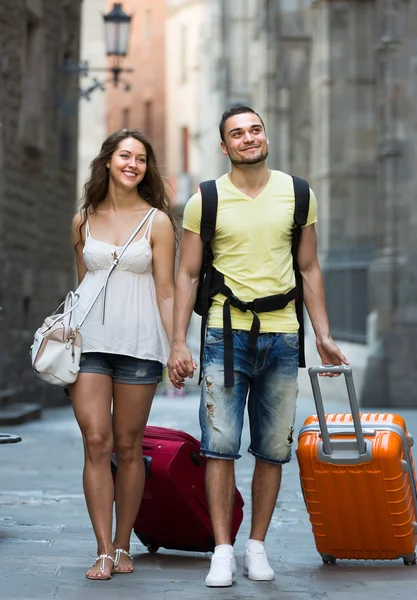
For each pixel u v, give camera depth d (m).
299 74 71.62
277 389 10.13
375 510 10.32
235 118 10.09
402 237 43.75
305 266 10.38
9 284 35.38
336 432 10.34
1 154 33.44
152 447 10.63
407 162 44.03
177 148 103.50
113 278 10.33
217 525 9.97
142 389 10.29
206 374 10.02
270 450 10.23
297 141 71.25
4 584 9.71
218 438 9.95
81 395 10.14
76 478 18.61
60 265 42.38
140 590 9.51
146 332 10.30
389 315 43.38
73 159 43.47
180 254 10.23
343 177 61.06
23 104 37.06
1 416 30.95
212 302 10.12
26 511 14.75
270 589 9.64
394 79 44.12
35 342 10.05
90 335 10.17
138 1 107.69
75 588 9.55
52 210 40.97
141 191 10.77
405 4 44.09
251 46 84.75
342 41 61.22
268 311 10.04
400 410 41.22
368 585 9.83
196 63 99.00
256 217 10.04
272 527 13.84
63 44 41.12
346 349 47.31
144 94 107.88
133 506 10.40
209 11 91.31
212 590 9.57
